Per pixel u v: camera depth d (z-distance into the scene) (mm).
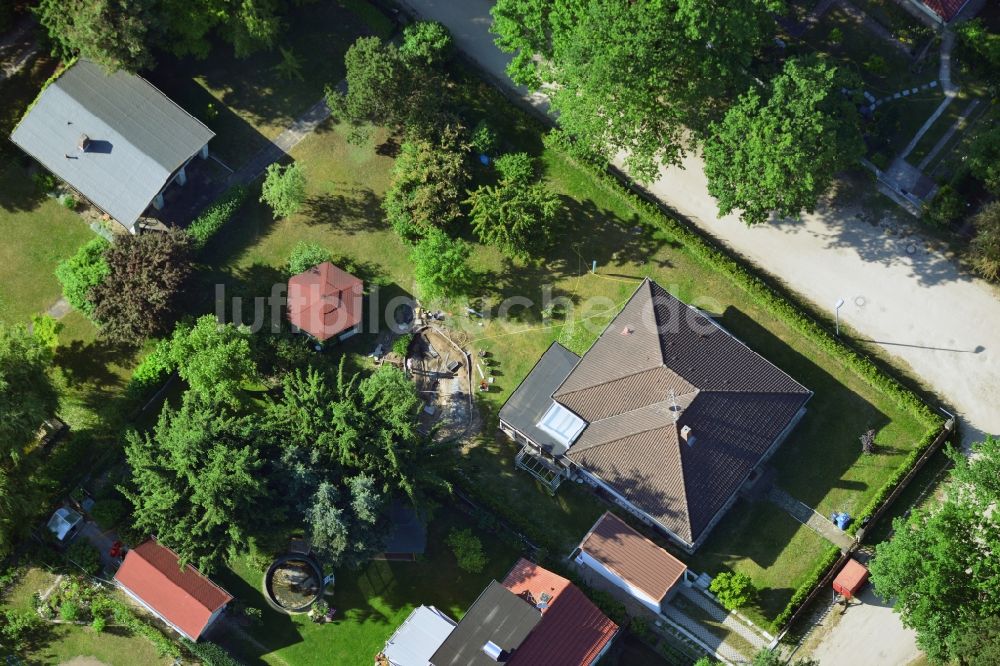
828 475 106562
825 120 103375
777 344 110312
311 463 98688
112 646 103125
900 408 107875
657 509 101688
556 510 106312
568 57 105562
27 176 114188
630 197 113438
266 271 112688
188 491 98188
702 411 102500
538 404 106750
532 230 110562
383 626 103188
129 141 110562
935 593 92000
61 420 108625
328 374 107812
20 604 103688
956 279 111375
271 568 104250
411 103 111375
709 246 111812
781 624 101625
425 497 101688
